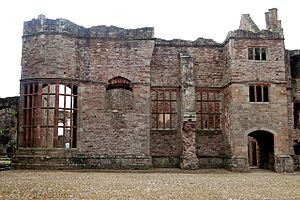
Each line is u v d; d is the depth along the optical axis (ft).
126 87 113.50
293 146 119.75
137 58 112.16
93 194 53.06
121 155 107.34
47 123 101.40
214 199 49.67
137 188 60.90
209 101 119.55
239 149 106.73
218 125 119.03
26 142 101.86
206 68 119.96
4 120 140.26
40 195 51.65
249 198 50.96
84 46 108.99
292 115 120.78
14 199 48.16
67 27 105.91
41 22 104.32
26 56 104.99
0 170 96.37
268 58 110.93
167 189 60.03
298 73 129.49
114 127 108.47
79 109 106.01
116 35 111.55
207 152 116.67
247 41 111.04
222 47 120.67
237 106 108.47
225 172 102.17
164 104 117.91
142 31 113.09
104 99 109.09
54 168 98.99
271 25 119.75
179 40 120.16
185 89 111.34
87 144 105.70
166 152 115.34
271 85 109.70
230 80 110.42
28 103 103.04
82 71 107.65
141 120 109.91
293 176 90.48
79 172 94.02
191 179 78.69
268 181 76.07
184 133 109.19
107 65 110.22
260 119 108.47
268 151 113.91
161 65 118.52
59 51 103.81
